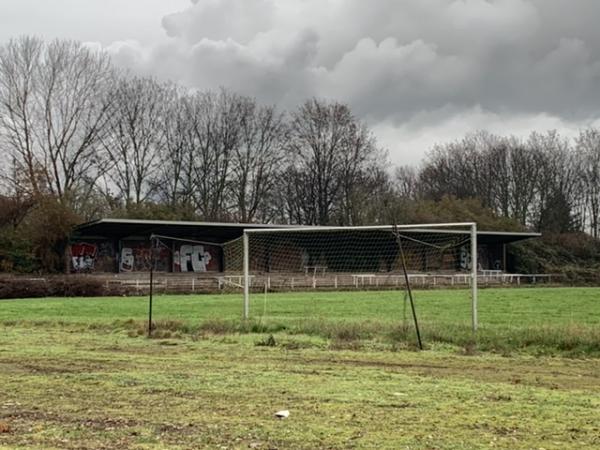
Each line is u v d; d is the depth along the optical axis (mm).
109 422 8398
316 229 22469
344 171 77188
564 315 27172
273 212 76438
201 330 19266
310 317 24156
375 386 10781
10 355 14891
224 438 7609
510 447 7234
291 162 76938
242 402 9555
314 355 14789
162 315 26703
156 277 52062
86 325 21688
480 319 24859
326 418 8547
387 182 80375
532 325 20156
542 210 81938
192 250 56844
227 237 57688
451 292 45938
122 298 39719
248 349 15852
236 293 44750
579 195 82250
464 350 15312
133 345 16750
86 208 63000
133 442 7469
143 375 11914
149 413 8883
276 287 48000
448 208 76125
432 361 13891
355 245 51594
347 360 14031
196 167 72438
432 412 8875
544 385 11070
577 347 15203
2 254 51656
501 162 84500
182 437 7664
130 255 55219
